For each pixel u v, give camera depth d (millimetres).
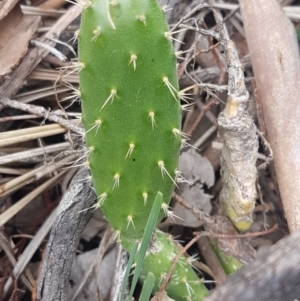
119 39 139
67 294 198
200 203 228
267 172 240
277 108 207
